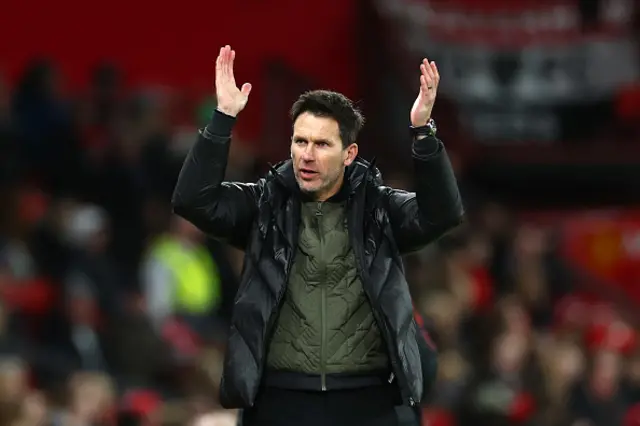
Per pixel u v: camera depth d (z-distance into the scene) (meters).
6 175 44.31
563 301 55.06
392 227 16.98
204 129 16.53
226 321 44.19
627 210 63.84
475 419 38.59
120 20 59.66
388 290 16.48
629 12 71.00
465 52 68.75
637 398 44.09
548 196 66.12
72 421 30.62
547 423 39.59
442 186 16.41
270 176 17.22
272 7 62.84
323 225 16.78
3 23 57.44
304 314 16.55
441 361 41.16
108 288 40.31
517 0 71.94
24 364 33.78
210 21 61.53
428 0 70.81
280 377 16.59
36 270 40.88
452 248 52.00
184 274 41.97
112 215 47.06
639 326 54.56
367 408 16.66
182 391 37.19
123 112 50.75
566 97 69.06
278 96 57.28
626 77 69.38
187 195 16.50
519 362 41.16
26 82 48.28
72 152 47.88
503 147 65.25
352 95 63.78
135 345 37.81
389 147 60.97
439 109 64.06
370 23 64.00
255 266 16.64
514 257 53.50
